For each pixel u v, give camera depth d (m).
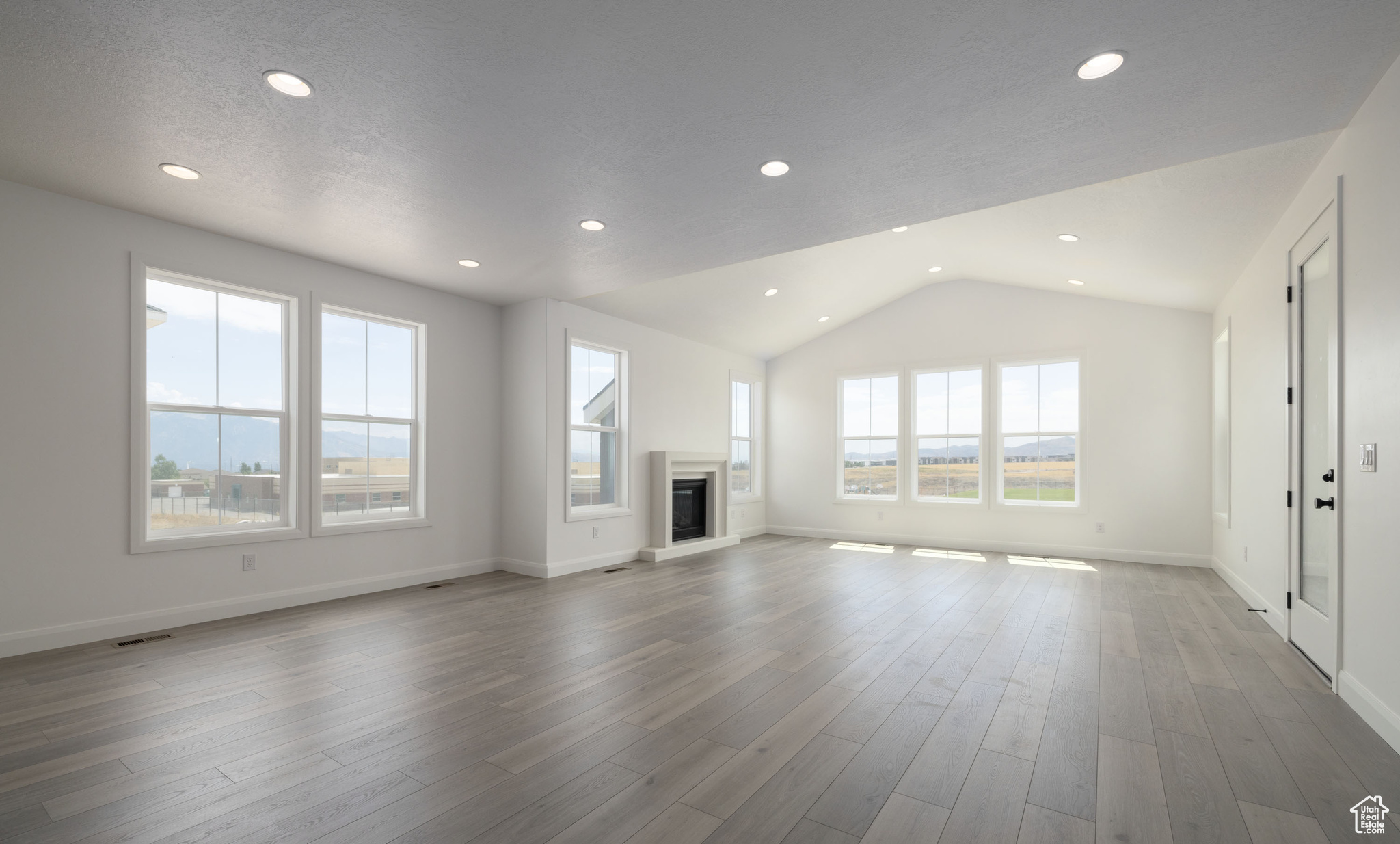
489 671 3.42
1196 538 6.77
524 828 1.99
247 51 2.35
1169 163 3.30
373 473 5.34
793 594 5.36
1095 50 2.34
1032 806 2.13
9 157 3.25
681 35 2.25
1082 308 7.38
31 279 3.63
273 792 2.20
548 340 6.07
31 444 3.63
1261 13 2.12
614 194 3.69
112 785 2.24
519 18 2.15
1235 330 5.59
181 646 3.78
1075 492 7.41
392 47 2.32
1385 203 2.57
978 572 6.35
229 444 4.47
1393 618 2.55
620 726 2.74
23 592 3.61
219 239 4.37
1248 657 3.72
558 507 6.14
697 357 8.16
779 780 2.30
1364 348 2.80
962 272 7.73
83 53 2.36
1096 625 4.41
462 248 4.65
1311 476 3.70
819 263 6.82
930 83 2.56
